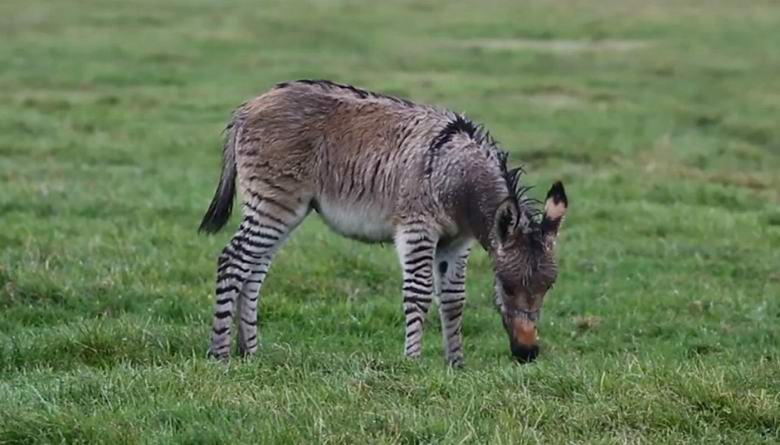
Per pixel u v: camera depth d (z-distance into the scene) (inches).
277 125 1156.5
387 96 1181.1
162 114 2714.1
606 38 4404.5
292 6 5226.4
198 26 4394.7
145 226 1685.5
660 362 1045.8
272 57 3661.4
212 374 970.7
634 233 1785.2
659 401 885.8
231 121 1206.9
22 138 2364.7
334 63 3585.1
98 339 1088.2
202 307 1293.1
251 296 1155.9
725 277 1547.7
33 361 1058.1
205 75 3314.5
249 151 1163.3
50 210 1758.1
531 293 1042.7
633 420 865.5
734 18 4911.4
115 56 3590.1
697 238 1758.1
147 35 4079.7
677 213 1888.5
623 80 3403.1
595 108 2920.8
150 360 1064.8
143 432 826.2
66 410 860.6
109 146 2324.1
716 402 885.2
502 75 3476.9
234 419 853.8
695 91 3245.6
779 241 1727.4
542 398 912.9
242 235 1162.0
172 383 934.4
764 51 4028.1
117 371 970.1
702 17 4948.3
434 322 1332.4
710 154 2422.5
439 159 1117.1
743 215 1883.6
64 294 1298.0
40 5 4862.2
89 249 1501.0
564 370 977.5
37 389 921.5
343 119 1154.7
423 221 1119.6
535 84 3225.9
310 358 1066.1
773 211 1925.4
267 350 1125.1
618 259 1620.3
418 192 1117.1
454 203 1114.7
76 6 4881.9
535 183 2101.4
